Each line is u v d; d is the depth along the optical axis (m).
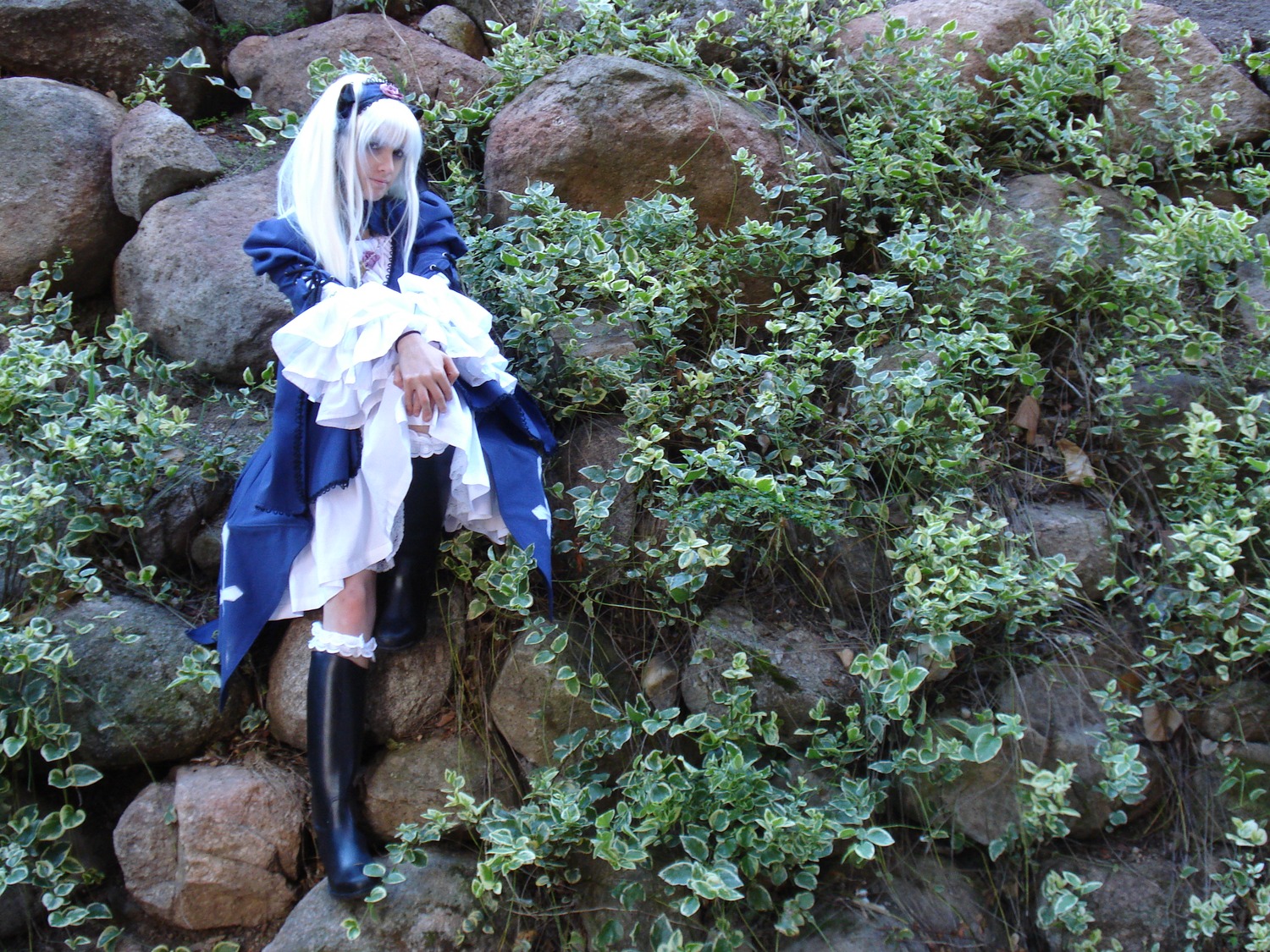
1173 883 2.08
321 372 2.02
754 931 2.08
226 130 3.26
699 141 2.79
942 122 2.94
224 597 2.12
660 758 2.10
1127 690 2.23
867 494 2.43
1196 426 2.27
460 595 2.33
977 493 2.45
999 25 3.14
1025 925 2.09
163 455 2.53
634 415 2.35
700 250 2.62
